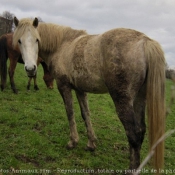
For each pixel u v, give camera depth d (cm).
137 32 372
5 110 724
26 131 572
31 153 470
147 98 348
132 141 358
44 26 516
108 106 1013
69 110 497
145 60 345
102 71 379
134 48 348
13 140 516
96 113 855
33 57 471
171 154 565
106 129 681
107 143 581
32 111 738
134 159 368
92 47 393
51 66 512
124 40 360
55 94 1052
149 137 346
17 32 484
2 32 2475
